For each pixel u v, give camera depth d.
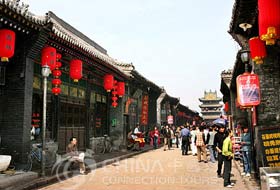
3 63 11.73
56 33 11.98
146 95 30.27
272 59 10.55
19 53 11.77
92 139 18.50
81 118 17.45
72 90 16.42
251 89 9.41
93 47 23.20
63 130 15.27
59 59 13.20
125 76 21.69
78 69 13.81
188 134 20.47
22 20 10.10
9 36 9.45
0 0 8.77
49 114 14.16
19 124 11.57
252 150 10.96
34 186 9.25
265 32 5.80
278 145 9.12
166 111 40.62
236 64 13.78
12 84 11.80
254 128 11.26
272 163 9.06
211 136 16.27
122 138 22.50
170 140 26.64
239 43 10.79
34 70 12.99
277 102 10.42
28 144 11.77
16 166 11.15
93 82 19.17
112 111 22.80
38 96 13.33
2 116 11.74
